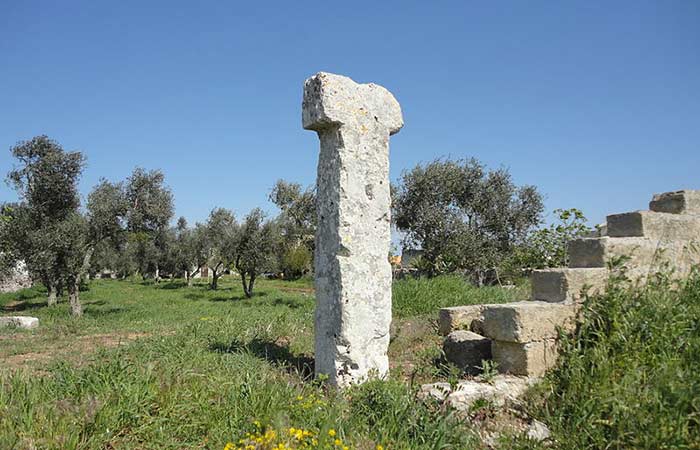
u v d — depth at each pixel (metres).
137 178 18.02
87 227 16.89
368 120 5.88
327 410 4.48
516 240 19.27
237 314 13.89
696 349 4.88
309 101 5.80
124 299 23.97
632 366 4.77
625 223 6.57
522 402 4.99
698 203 7.23
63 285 23.30
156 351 7.15
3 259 18.33
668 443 3.81
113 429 4.07
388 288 5.87
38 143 16.83
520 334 5.33
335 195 5.65
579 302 5.71
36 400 4.44
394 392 4.79
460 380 5.44
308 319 10.27
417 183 19.19
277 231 26.70
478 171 19.56
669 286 5.91
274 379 5.36
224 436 4.07
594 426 4.24
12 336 10.62
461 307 7.93
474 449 4.21
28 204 16.75
